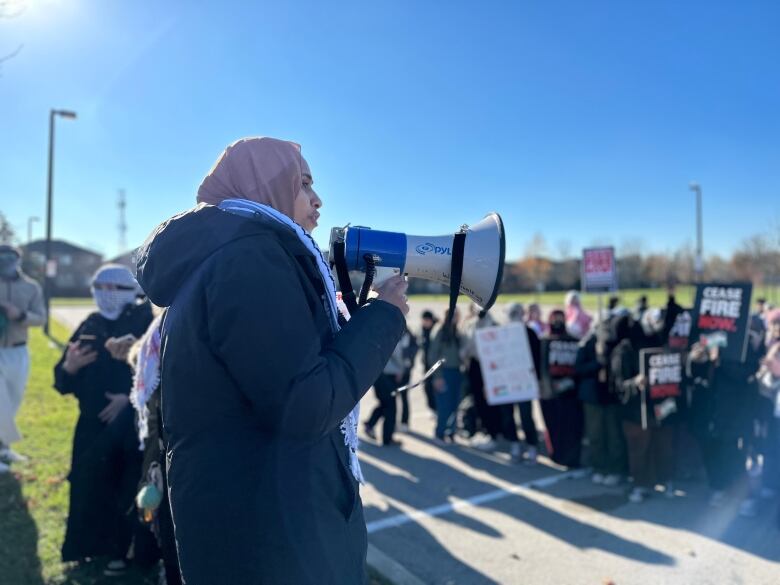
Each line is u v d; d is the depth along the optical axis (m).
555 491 5.27
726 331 4.62
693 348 4.81
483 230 1.69
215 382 1.29
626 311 5.42
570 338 5.95
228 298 1.23
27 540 3.80
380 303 1.47
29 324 5.22
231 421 1.31
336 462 1.43
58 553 3.63
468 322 6.93
